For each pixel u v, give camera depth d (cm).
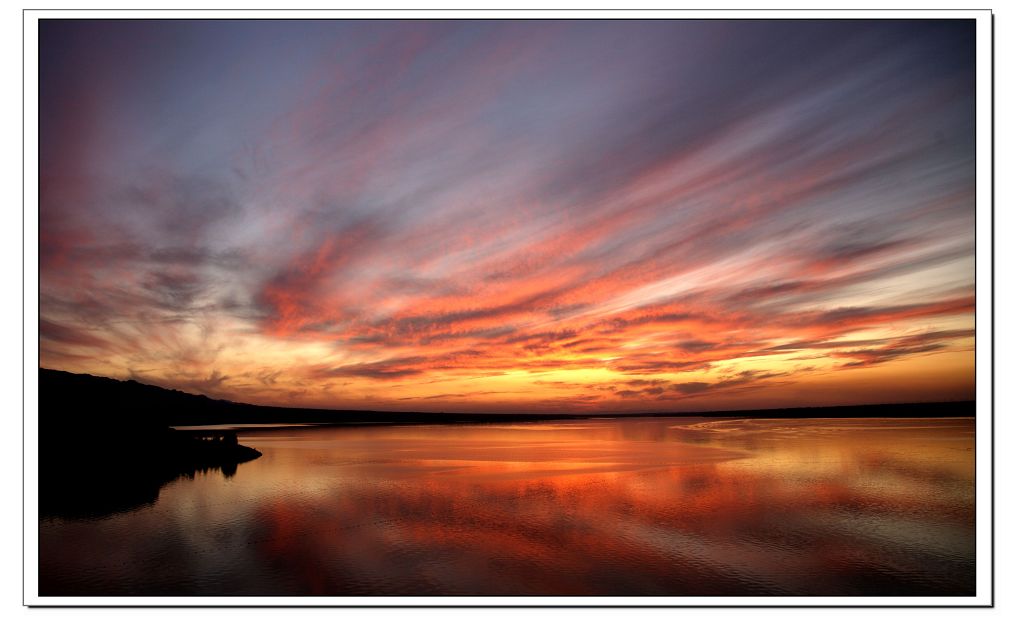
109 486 2789
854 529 1873
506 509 2238
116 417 4100
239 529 1930
